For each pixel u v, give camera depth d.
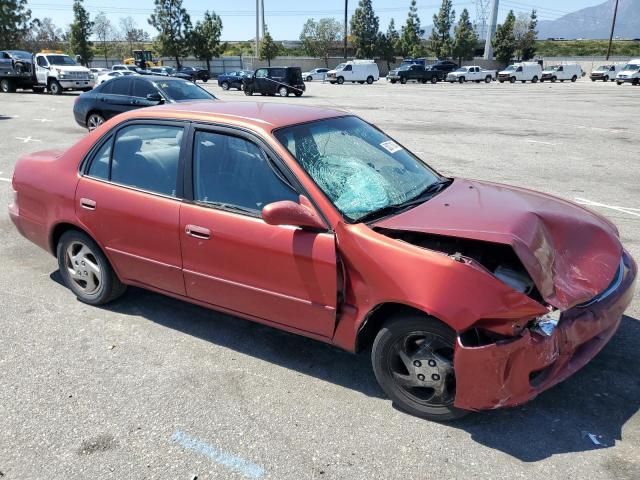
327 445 2.85
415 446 2.84
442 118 18.80
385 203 3.35
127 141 3.95
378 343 3.05
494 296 2.67
